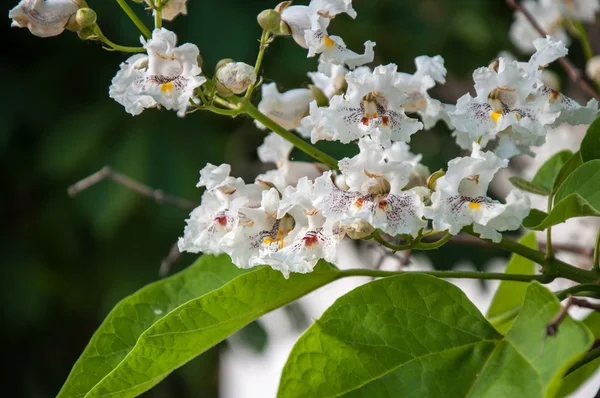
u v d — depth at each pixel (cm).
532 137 69
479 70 68
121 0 68
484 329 64
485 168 66
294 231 68
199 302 68
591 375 75
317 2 70
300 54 123
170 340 68
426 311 65
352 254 123
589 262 91
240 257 68
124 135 125
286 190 67
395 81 67
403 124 68
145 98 67
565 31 95
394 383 64
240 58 121
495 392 62
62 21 69
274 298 70
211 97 68
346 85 72
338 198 66
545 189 74
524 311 64
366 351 64
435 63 71
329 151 119
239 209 68
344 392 64
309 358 64
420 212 65
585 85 83
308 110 73
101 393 68
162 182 122
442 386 63
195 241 69
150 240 129
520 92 68
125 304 73
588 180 67
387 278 66
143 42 67
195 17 123
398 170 66
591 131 70
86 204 122
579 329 60
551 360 61
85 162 125
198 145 126
